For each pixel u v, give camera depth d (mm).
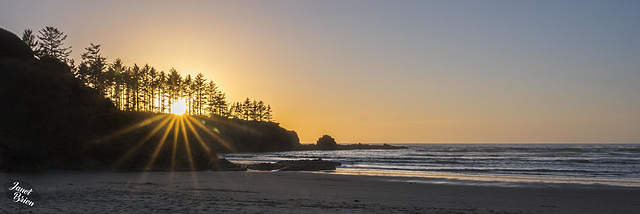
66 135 36844
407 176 37312
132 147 40625
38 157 34469
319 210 15180
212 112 130000
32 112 35281
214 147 116438
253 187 25078
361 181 31391
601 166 56125
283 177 33906
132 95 92188
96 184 23875
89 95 40969
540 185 29656
